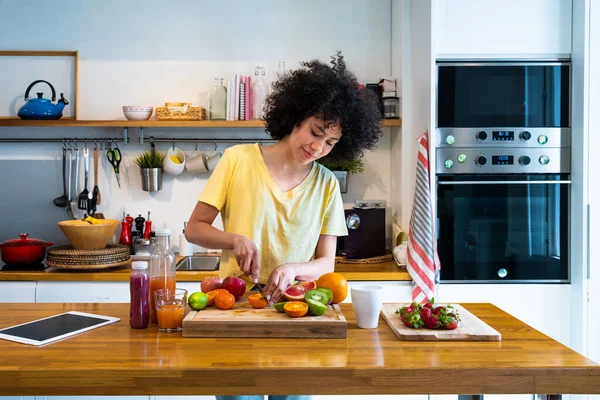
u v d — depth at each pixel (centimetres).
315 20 377
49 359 155
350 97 206
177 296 182
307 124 204
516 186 319
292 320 174
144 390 149
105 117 373
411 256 311
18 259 327
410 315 179
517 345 170
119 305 216
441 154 319
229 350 163
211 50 374
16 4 370
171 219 377
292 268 200
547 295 319
